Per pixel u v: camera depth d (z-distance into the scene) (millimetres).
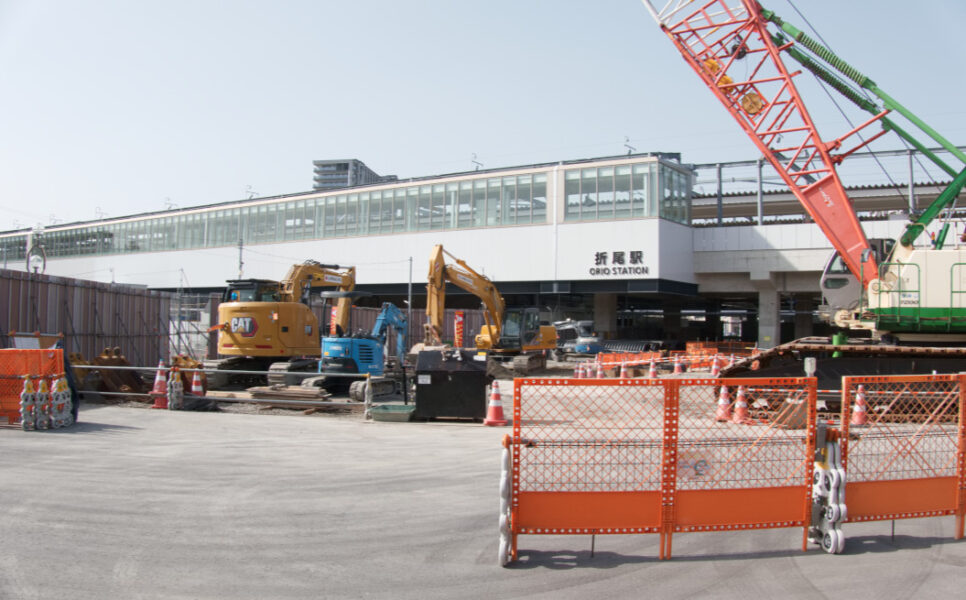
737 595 4938
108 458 9414
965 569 5480
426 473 8805
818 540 5977
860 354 15156
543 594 4926
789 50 21484
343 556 5691
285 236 58000
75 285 20859
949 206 17203
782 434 6113
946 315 15391
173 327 29062
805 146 21562
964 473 6277
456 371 13711
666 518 5641
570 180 46125
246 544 5953
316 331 22141
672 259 44656
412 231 51812
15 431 11320
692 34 23438
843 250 20219
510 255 47844
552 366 36750
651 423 6965
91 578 5125
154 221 66688
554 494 5590
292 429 12430
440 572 5352
